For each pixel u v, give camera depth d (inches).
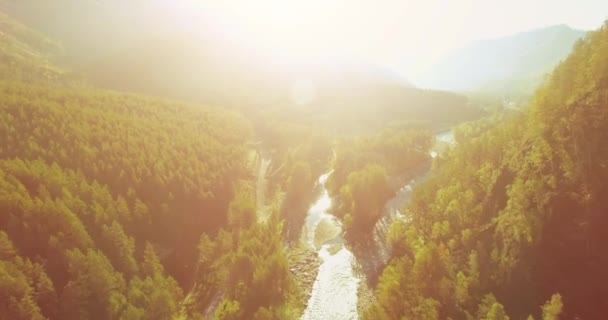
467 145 4023.1
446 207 2992.1
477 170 3218.5
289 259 3614.7
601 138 2194.9
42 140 4092.0
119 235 2947.8
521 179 2508.6
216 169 4815.5
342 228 4079.7
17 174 3275.1
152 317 2383.1
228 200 4552.2
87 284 2394.2
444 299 2139.5
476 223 2659.9
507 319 1765.5
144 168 4094.5
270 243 3181.6
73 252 2591.0
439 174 3777.1
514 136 3248.0
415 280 2310.5
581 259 2005.4
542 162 2495.1
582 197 2127.2
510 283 2076.8
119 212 3398.1
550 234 2149.4
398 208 4252.0
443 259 2367.1
